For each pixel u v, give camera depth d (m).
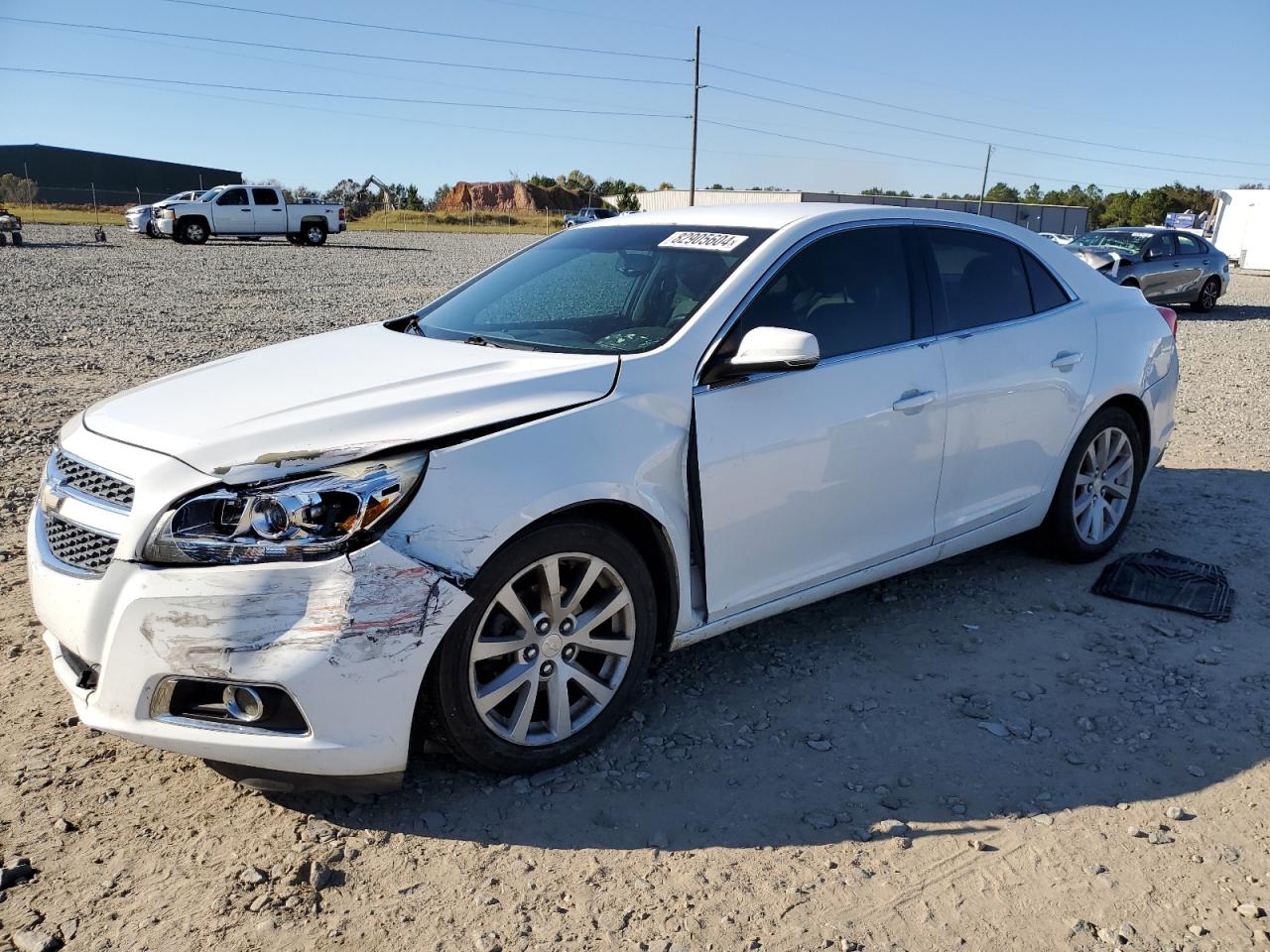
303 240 36.84
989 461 4.12
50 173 78.94
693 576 3.30
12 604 4.11
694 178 54.69
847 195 63.56
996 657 3.83
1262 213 32.84
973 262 4.18
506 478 2.76
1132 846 2.74
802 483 3.45
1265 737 3.29
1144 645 3.95
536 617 2.91
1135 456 4.87
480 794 2.92
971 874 2.62
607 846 2.71
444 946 2.34
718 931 2.40
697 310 3.35
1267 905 2.51
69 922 2.38
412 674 2.62
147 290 17.86
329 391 2.98
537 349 3.41
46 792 2.87
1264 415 8.51
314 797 2.89
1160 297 17.92
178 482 2.59
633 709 3.43
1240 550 5.03
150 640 2.54
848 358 3.60
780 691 3.56
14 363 9.66
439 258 29.95
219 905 2.45
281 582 2.51
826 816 2.84
